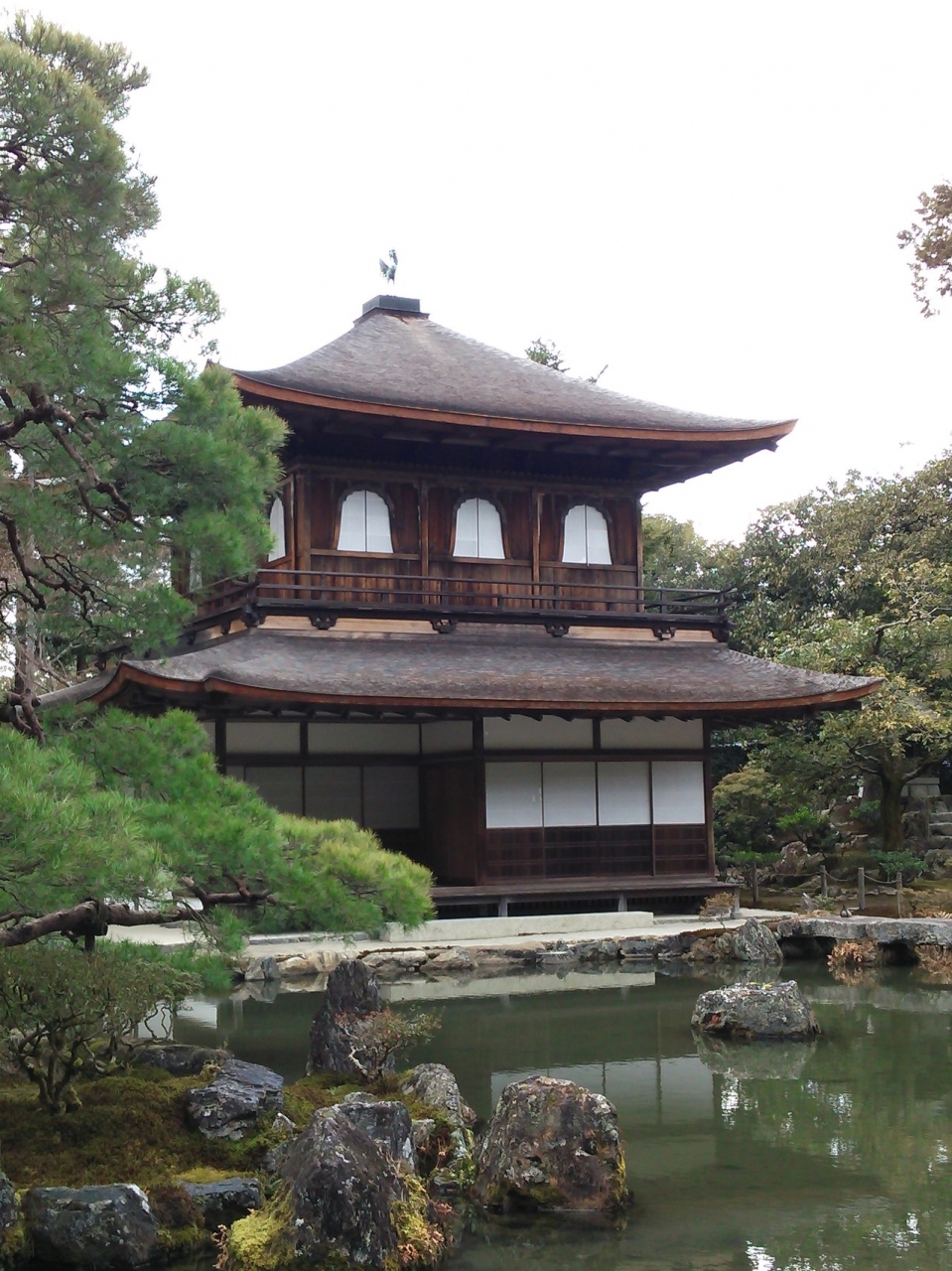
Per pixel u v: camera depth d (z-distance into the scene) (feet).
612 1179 36.47
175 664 80.94
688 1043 56.29
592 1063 52.26
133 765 40.14
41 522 41.06
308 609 91.91
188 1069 43.96
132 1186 33.14
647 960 81.71
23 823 27.55
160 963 41.57
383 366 101.60
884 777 109.40
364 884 38.73
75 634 45.57
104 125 39.60
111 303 42.32
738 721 101.60
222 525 39.22
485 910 92.84
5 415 40.91
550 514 104.73
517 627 99.96
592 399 105.50
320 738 93.09
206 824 36.42
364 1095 38.91
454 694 84.23
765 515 151.33
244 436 42.11
